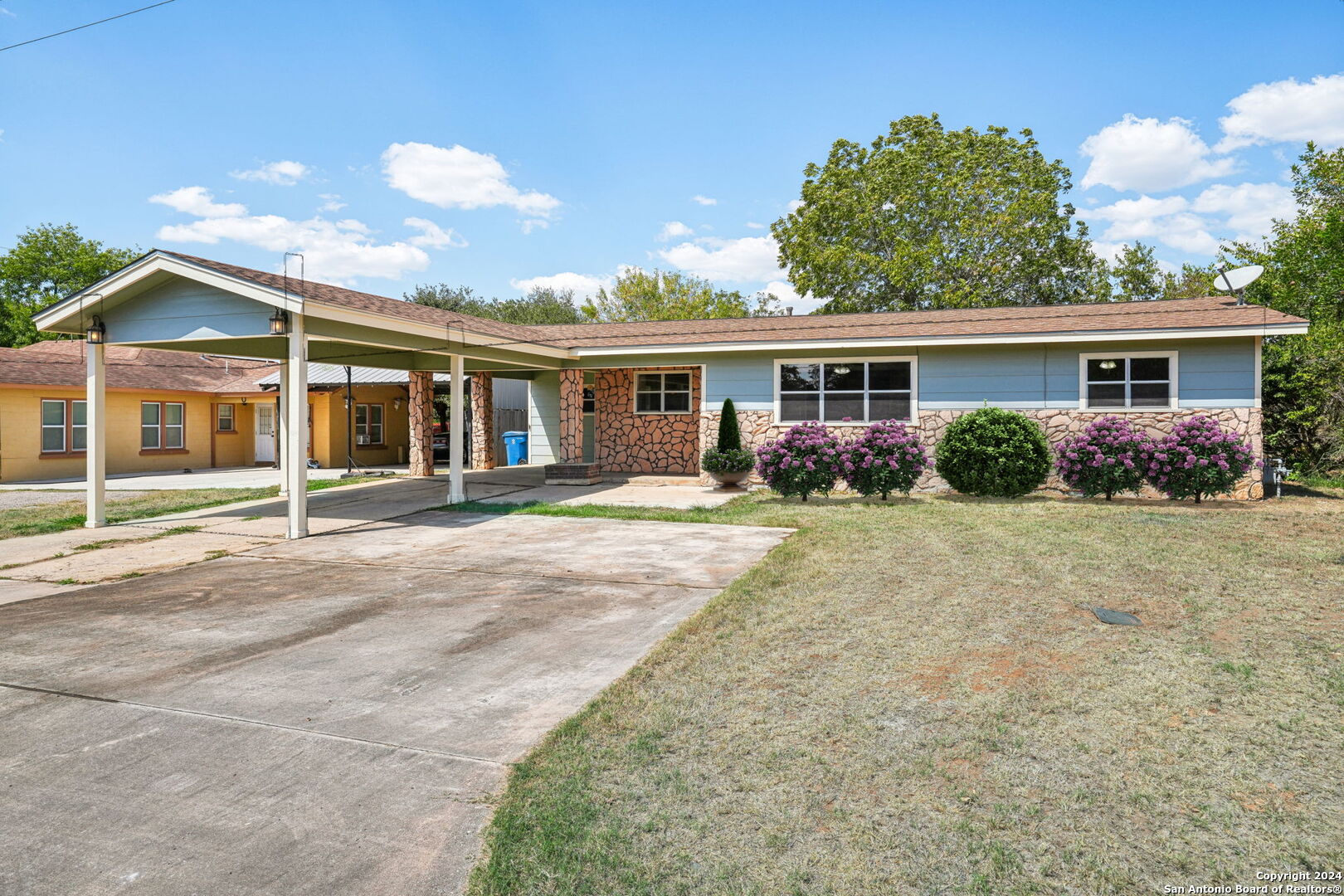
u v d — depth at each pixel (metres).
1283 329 11.52
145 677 4.65
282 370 15.18
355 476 18.42
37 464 18.77
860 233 30.67
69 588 7.25
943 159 29.89
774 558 7.66
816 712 3.89
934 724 3.71
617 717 3.86
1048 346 13.15
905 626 5.27
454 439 12.89
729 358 15.12
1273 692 4.00
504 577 7.37
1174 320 12.49
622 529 10.03
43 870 2.66
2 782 3.32
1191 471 11.26
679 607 6.11
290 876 2.61
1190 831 2.77
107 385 19.83
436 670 4.73
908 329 14.12
